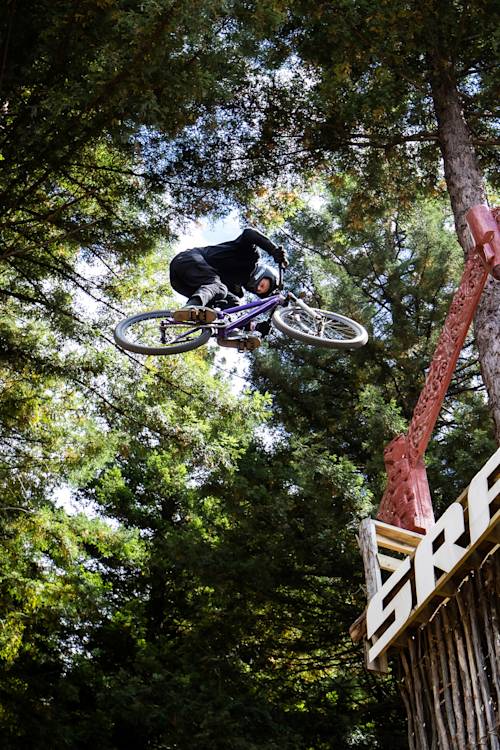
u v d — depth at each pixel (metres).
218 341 7.83
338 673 16.61
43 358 13.76
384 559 7.34
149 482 21.94
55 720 15.60
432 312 18.02
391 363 18.23
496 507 5.54
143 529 21.70
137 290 14.50
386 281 18.94
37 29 10.90
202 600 16.70
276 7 11.66
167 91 10.80
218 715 13.95
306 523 15.55
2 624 14.16
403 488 7.60
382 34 11.59
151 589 20.44
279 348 19.59
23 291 14.48
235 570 15.02
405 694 6.49
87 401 14.18
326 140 13.45
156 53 10.38
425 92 11.87
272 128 13.51
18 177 11.59
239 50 12.30
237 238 8.03
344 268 19.12
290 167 13.95
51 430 14.98
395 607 6.26
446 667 5.89
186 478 21.36
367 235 18.75
